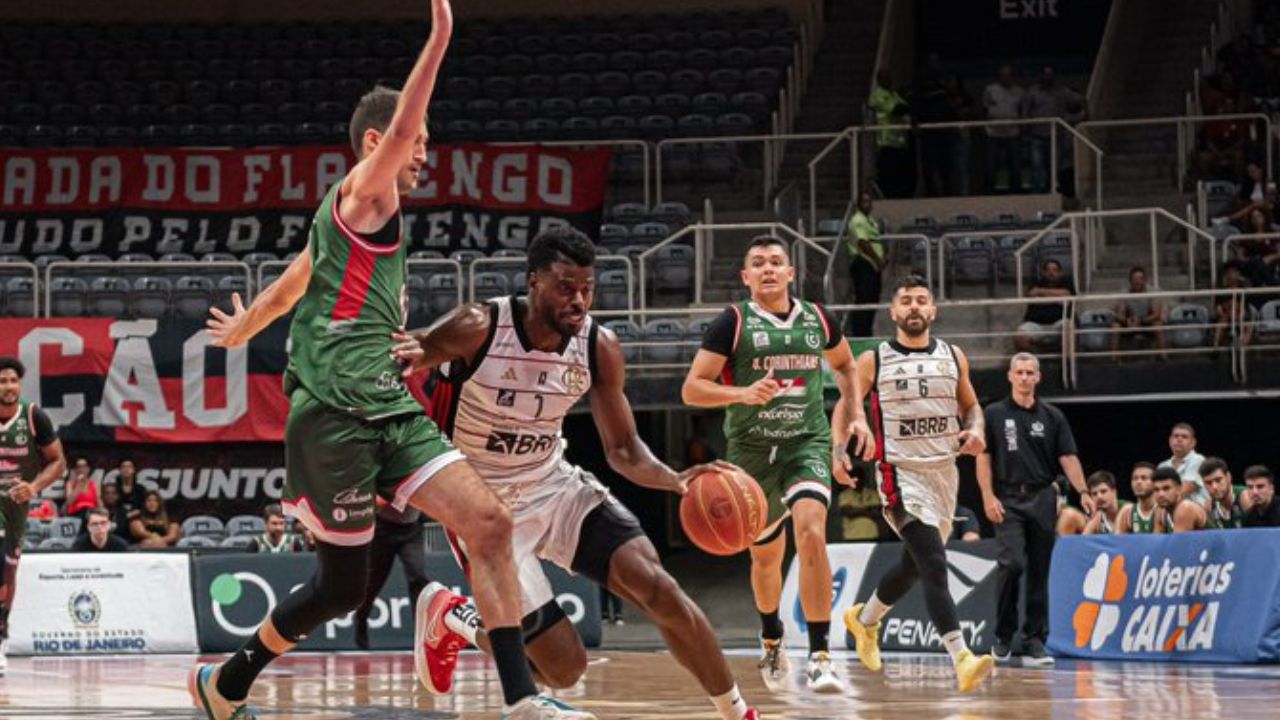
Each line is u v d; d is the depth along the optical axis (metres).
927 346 9.34
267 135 24.52
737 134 24.14
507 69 25.81
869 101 24.47
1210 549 11.87
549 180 22.53
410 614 15.63
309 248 5.88
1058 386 18.22
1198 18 26.16
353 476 5.47
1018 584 12.51
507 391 5.75
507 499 5.88
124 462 18.31
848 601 14.47
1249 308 18.55
